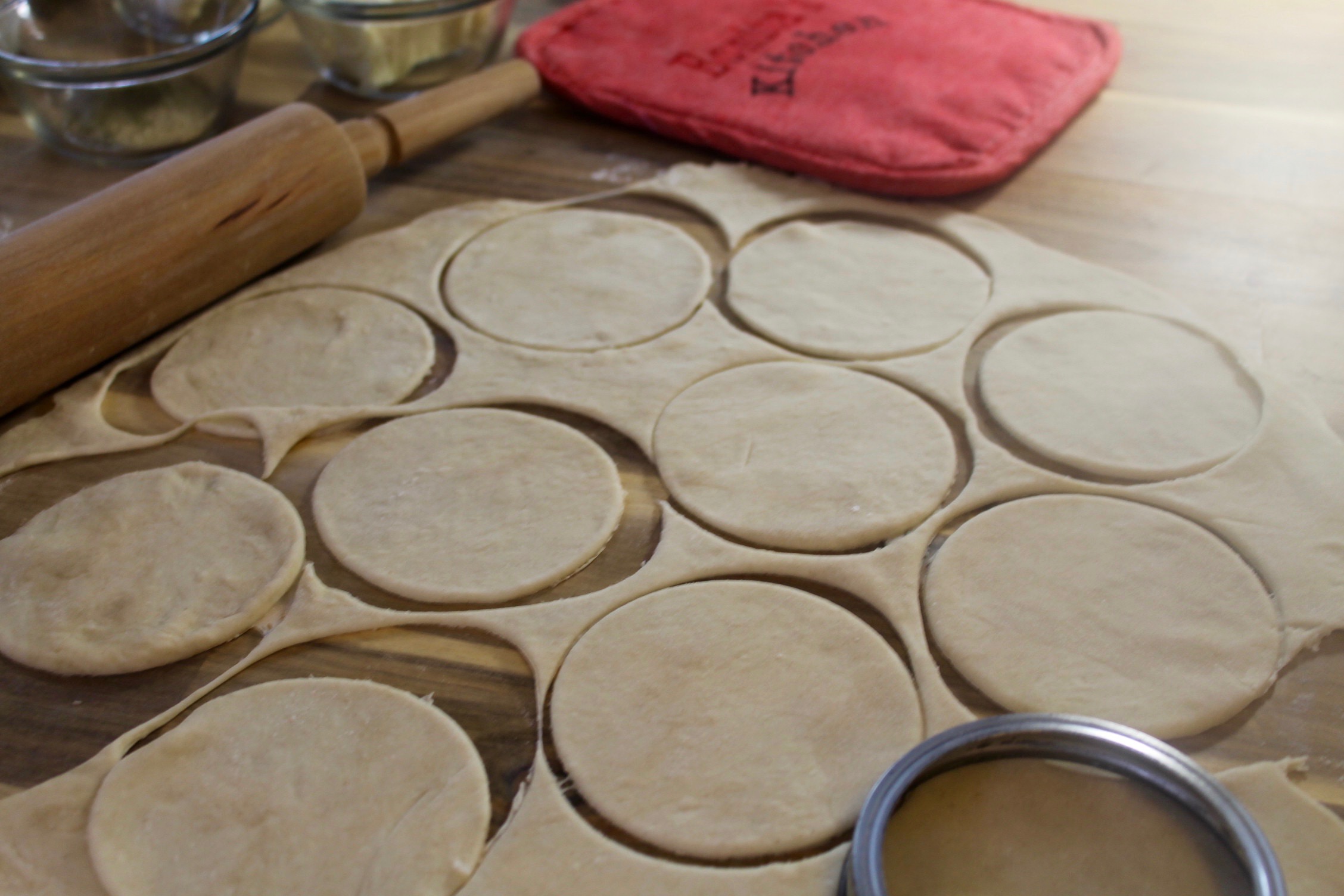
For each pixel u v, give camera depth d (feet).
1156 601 2.21
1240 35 4.35
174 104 3.48
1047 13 4.16
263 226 2.92
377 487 2.47
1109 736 1.83
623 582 2.25
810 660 2.10
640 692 2.04
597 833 1.85
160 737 1.99
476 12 3.84
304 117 3.02
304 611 2.21
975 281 3.07
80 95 3.33
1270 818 1.86
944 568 2.27
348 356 2.84
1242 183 3.47
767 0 4.22
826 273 3.10
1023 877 1.74
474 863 1.81
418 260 3.18
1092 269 3.10
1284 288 3.04
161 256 2.72
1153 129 3.75
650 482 2.50
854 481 2.46
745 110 3.63
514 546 2.33
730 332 2.90
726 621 2.17
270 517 2.40
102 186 3.41
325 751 1.97
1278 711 2.05
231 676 2.11
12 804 1.89
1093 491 2.46
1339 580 2.24
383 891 1.77
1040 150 3.60
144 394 2.77
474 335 2.91
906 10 4.16
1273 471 2.48
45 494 2.49
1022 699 2.04
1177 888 1.72
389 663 2.14
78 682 2.11
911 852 1.77
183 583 2.26
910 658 2.11
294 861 1.81
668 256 3.18
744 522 2.37
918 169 3.35
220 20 3.86
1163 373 2.76
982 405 2.69
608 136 3.77
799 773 1.92
